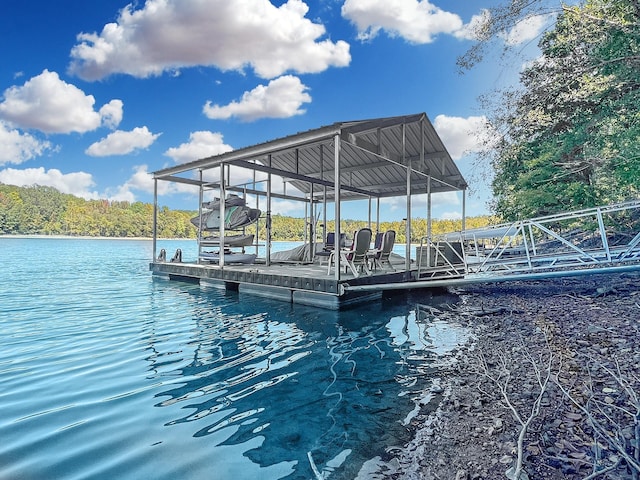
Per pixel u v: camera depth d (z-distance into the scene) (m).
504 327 5.15
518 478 1.82
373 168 11.69
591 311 5.18
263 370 3.71
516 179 11.79
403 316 6.18
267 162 12.92
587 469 1.90
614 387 2.77
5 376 3.48
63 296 8.12
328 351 4.32
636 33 6.73
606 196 8.76
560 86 7.70
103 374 3.56
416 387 3.26
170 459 2.20
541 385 2.96
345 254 7.03
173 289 9.20
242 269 8.72
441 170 11.05
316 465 2.15
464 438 2.36
